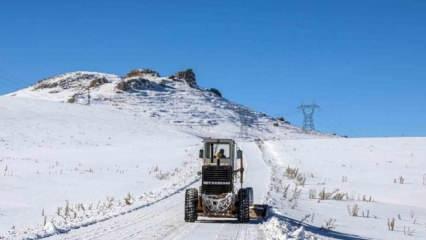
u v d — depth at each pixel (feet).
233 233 50.83
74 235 47.26
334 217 71.77
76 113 312.29
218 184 60.90
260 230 53.11
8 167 121.70
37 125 253.65
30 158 150.82
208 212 59.82
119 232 49.52
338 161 164.25
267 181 110.83
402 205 89.04
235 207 60.13
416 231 63.98
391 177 126.41
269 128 628.69
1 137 216.13
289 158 174.81
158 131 306.76
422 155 173.68
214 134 513.04
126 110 595.47
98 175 113.39
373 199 95.25
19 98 337.52
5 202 72.49
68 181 100.22
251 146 232.53
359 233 59.31
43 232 47.83
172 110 631.97
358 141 229.66
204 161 62.34
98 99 655.35
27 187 88.74
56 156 161.99
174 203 75.77
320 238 50.52
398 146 202.49
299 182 113.70
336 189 102.89
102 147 212.23
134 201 76.59
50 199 77.66
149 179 111.24
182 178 113.91
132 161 152.76
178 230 52.11
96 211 65.26
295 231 48.14
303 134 622.95
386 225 67.51
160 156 171.32
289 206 77.61
